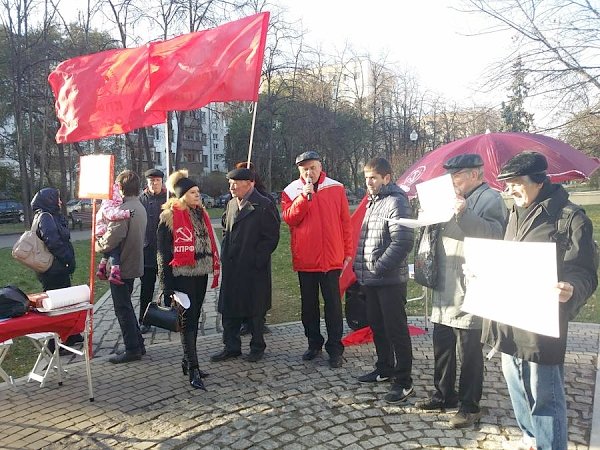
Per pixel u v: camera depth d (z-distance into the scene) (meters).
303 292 4.96
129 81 5.70
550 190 2.69
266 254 4.91
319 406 3.94
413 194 5.77
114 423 3.74
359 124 42.06
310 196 4.60
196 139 59.88
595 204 29.89
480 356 3.50
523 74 10.18
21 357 5.42
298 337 5.85
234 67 5.19
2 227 28.64
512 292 2.59
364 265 4.08
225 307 4.95
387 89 43.53
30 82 24.30
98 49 22.89
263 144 39.88
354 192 44.28
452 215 3.12
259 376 4.61
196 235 4.47
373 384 4.34
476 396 3.53
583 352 5.05
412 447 3.30
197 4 22.33
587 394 4.03
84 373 4.77
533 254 2.49
